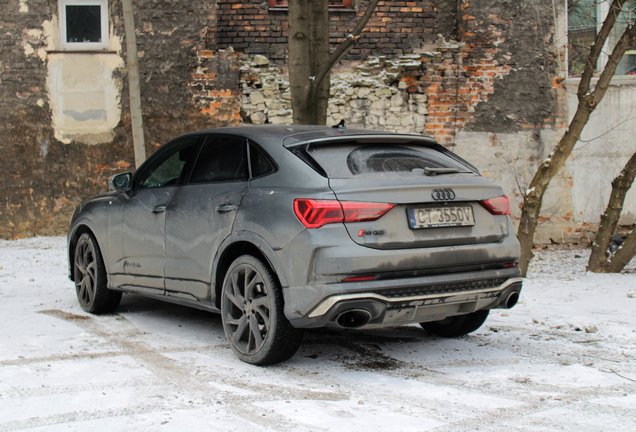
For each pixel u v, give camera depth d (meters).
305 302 3.39
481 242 3.80
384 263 3.41
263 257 3.75
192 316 5.34
